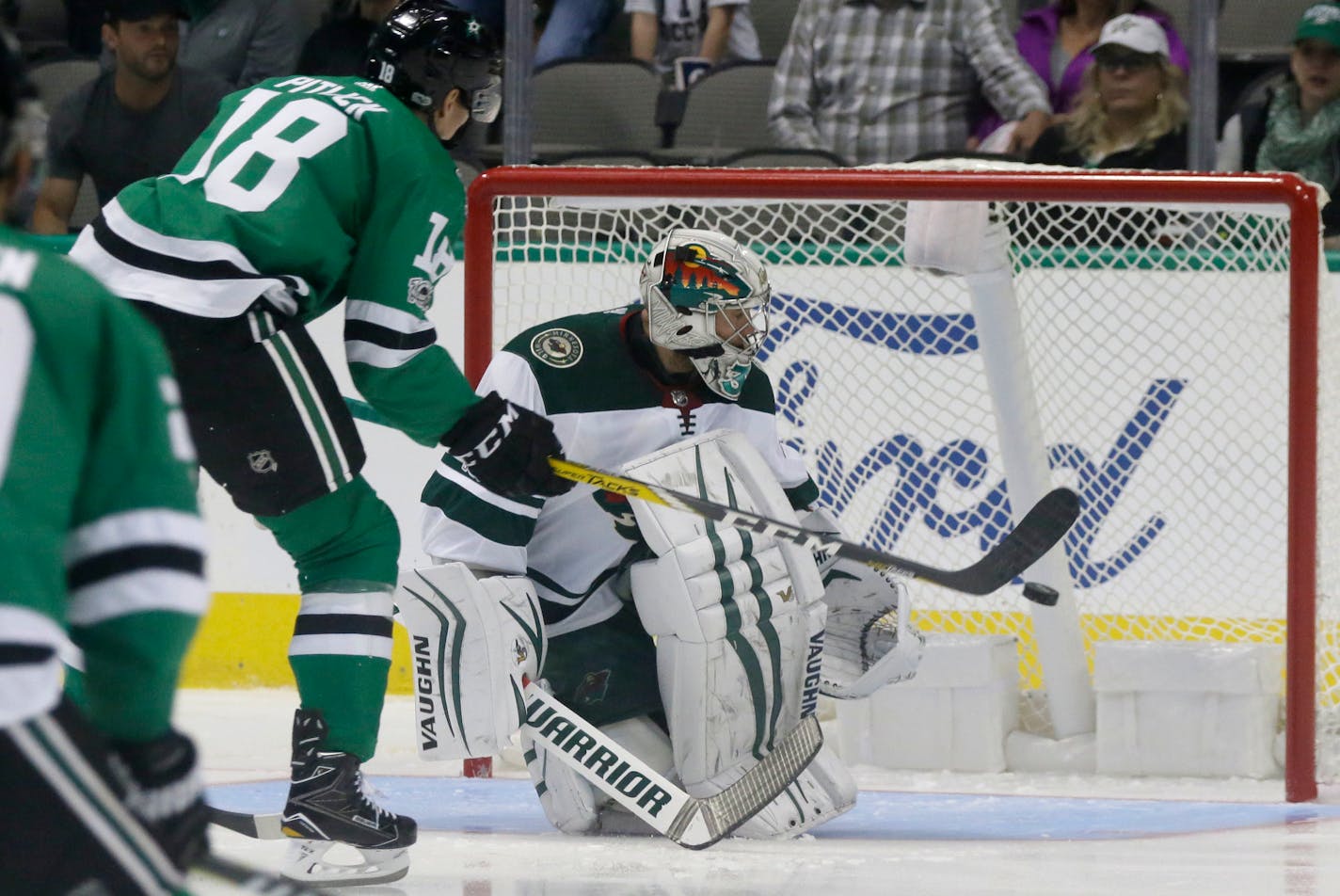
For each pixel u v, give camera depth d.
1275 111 19.41
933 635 15.34
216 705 18.41
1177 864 10.57
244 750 15.61
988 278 14.79
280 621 19.45
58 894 4.29
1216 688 14.55
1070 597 15.21
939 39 20.59
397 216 9.47
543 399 11.59
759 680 11.53
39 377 4.48
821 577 12.17
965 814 12.74
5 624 4.30
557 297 16.94
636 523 11.62
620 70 21.17
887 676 12.16
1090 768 14.91
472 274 14.91
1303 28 18.98
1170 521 17.50
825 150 20.64
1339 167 19.17
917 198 14.13
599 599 11.95
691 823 10.91
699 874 10.12
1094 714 15.27
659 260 11.32
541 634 11.18
